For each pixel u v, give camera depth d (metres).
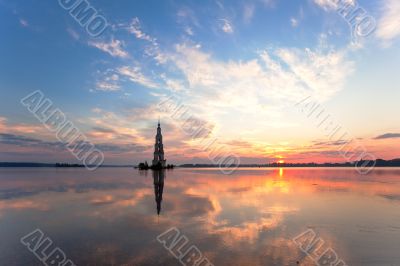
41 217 20.78
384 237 15.66
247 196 31.97
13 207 25.09
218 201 28.12
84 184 49.53
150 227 17.80
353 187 42.19
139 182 54.19
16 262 12.22
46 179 64.12
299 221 19.31
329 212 22.30
